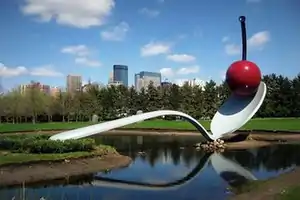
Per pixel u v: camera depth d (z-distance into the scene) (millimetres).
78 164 23734
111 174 22469
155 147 37031
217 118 38438
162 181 20469
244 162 26500
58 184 19500
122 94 96625
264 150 33000
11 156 23781
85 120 93312
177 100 90875
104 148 28906
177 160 28078
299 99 84625
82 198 16594
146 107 93812
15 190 17922
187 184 19594
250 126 57188
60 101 87625
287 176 20156
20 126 68000
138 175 22156
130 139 47000
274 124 61062
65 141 26109
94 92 99125
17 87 86250
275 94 86188
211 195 16953
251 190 17375
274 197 15430
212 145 35719
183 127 62156
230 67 37875
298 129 50906
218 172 22891
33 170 21500
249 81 36469
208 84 92250
